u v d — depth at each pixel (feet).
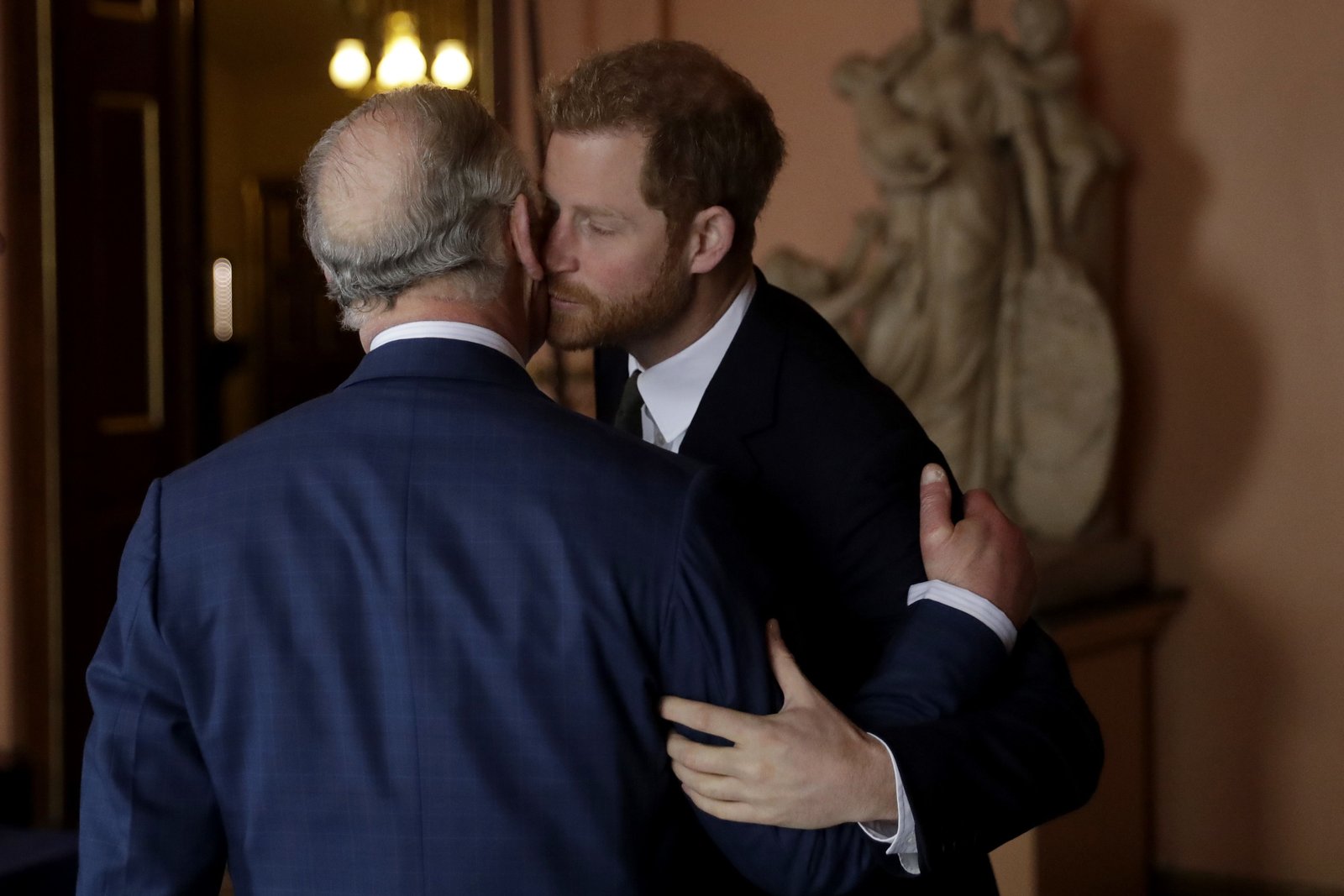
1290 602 14.25
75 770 15.43
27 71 14.96
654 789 4.01
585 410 16.83
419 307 4.22
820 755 4.02
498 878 3.82
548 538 3.91
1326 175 13.96
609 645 3.90
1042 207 13.84
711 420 5.29
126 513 15.93
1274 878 14.34
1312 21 13.96
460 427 4.04
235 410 29.60
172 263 16.31
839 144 16.99
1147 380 14.89
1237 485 14.48
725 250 5.02
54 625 15.26
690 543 3.98
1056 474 13.92
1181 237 14.67
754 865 4.17
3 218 14.99
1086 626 13.00
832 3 16.92
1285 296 14.20
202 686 4.06
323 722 3.93
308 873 3.94
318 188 4.23
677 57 4.97
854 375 5.45
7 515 15.19
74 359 15.37
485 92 18.71
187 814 4.13
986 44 14.16
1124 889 13.99
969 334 13.93
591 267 4.86
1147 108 14.78
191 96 16.52
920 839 4.15
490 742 3.86
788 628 4.31
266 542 4.03
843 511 5.05
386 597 3.93
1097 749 4.86
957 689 4.49
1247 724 14.46
